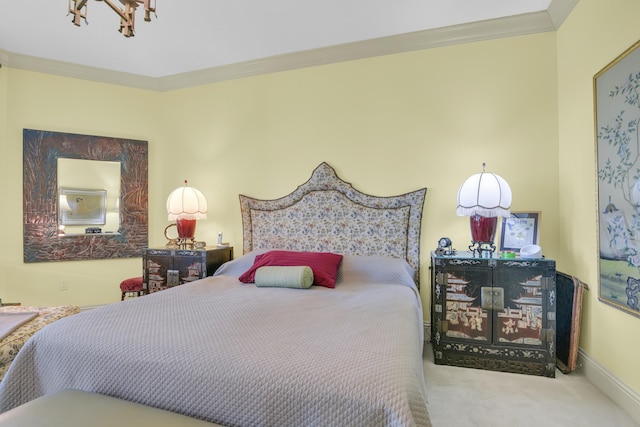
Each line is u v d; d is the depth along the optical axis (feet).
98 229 12.39
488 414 6.05
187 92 12.75
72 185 12.08
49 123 11.86
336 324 5.20
